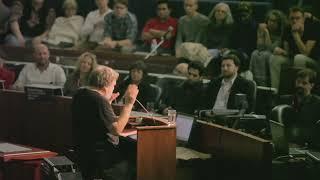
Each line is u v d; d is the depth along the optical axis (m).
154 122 14.79
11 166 15.08
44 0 23.95
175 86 18.83
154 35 21.44
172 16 22.61
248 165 13.83
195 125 15.58
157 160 13.93
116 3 22.03
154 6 23.50
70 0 23.25
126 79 18.55
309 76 16.73
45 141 17.92
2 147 15.55
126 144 14.78
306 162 14.33
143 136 13.74
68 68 21.98
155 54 20.81
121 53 21.27
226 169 14.62
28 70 20.72
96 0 22.80
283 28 19.22
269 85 19.00
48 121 17.84
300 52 18.89
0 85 19.03
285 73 17.77
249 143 13.81
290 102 17.64
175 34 21.30
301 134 15.48
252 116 15.44
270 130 15.24
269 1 20.73
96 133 13.62
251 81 17.42
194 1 20.77
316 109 16.33
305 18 18.94
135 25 22.17
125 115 13.80
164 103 18.58
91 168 13.75
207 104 18.00
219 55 19.41
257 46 19.42
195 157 14.73
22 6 23.98
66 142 17.52
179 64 19.72
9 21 23.86
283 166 14.21
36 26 23.88
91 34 22.78
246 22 20.02
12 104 18.44
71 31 23.12
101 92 13.87
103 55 21.56
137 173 13.76
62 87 18.86
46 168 13.77
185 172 14.67
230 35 20.22
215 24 20.42
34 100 18.00
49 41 23.17
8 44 23.62
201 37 20.72
